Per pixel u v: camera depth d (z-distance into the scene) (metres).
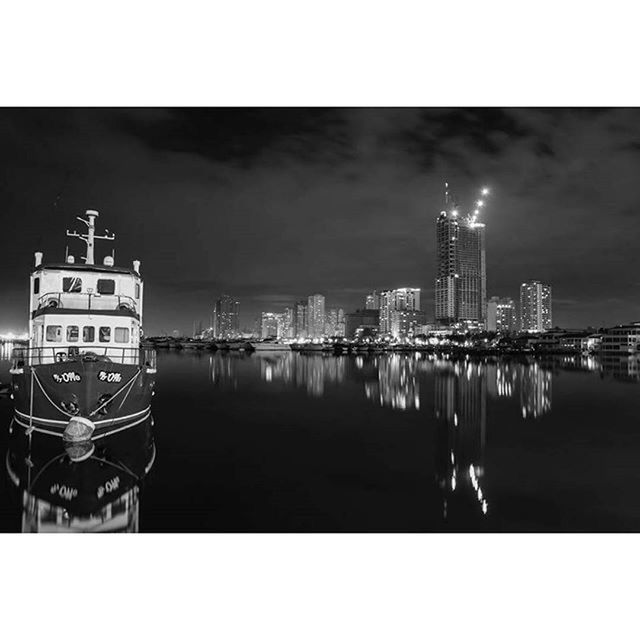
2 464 19.23
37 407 22.02
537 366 97.06
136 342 26.64
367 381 60.88
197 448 23.22
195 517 14.95
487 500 16.50
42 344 24.19
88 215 29.84
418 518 14.97
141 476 18.58
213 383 57.50
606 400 42.69
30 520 14.66
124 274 26.94
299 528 14.23
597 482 18.45
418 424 30.34
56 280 25.66
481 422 31.27
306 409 36.59
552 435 27.12
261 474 19.14
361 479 18.66
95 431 21.53
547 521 14.86
